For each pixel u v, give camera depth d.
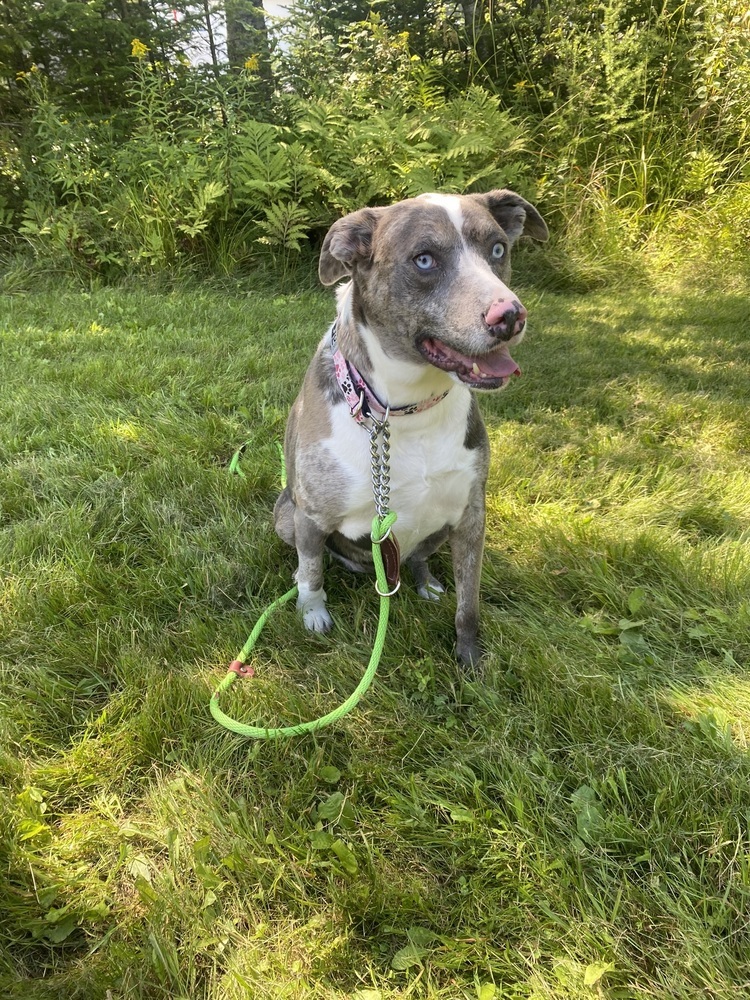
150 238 6.79
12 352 4.84
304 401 2.36
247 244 7.12
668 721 2.08
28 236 6.98
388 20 9.33
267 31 8.40
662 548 2.80
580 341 5.42
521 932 1.54
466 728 2.09
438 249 1.92
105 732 2.00
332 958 1.48
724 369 4.80
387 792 1.85
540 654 2.27
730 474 3.46
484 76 8.68
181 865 1.66
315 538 2.40
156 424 3.78
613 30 7.76
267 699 2.10
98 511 2.97
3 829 1.66
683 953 1.48
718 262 7.30
